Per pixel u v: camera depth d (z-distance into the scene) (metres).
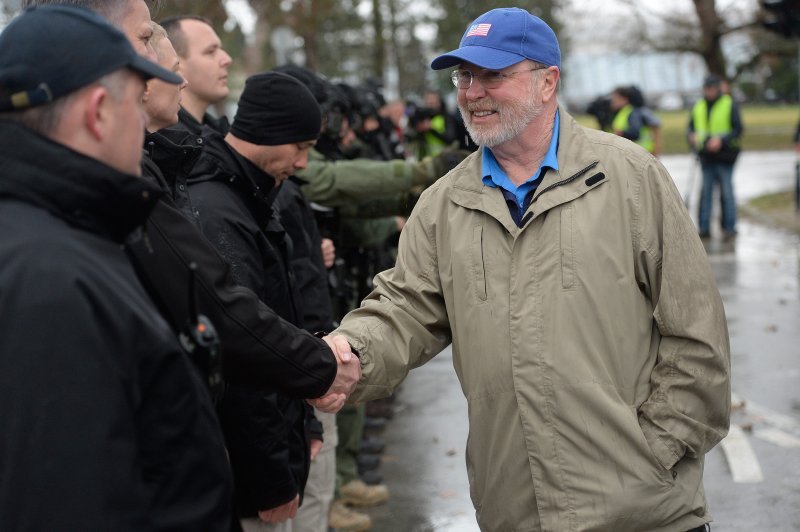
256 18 15.84
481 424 2.68
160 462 1.67
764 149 28.95
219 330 2.25
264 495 2.86
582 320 2.56
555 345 2.56
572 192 2.62
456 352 2.75
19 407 1.52
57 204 1.67
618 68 64.50
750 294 9.34
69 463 1.53
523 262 2.62
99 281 1.62
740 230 13.73
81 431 1.54
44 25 1.69
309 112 3.28
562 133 2.69
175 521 1.67
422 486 5.12
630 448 2.54
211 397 1.94
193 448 1.70
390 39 33.72
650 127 13.49
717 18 23.52
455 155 4.52
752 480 4.97
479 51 2.65
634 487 2.53
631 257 2.61
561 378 2.54
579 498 2.53
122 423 1.59
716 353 2.58
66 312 1.56
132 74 1.76
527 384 2.57
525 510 2.62
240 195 3.09
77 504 1.53
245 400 2.75
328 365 2.51
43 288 1.56
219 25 12.38
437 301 2.86
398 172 4.52
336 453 4.83
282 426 2.85
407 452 5.64
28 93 1.66
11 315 1.55
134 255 2.03
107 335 1.60
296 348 2.42
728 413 2.66
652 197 2.62
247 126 3.21
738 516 4.57
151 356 1.65
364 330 2.82
